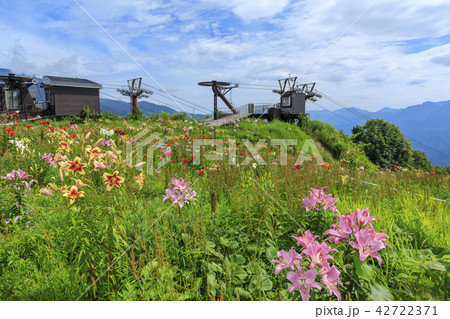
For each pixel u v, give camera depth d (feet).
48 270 8.63
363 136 144.46
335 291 5.71
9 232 10.43
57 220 10.75
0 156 17.98
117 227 9.73
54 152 18.88
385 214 12.53
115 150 10.71
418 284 7.88
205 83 107.04
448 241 10.36
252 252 10.29
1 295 7.87
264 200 12.04
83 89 81.97
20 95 77.97
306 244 6.17
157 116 74.33
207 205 12.96
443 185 23.30
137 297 7.75
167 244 10.02
